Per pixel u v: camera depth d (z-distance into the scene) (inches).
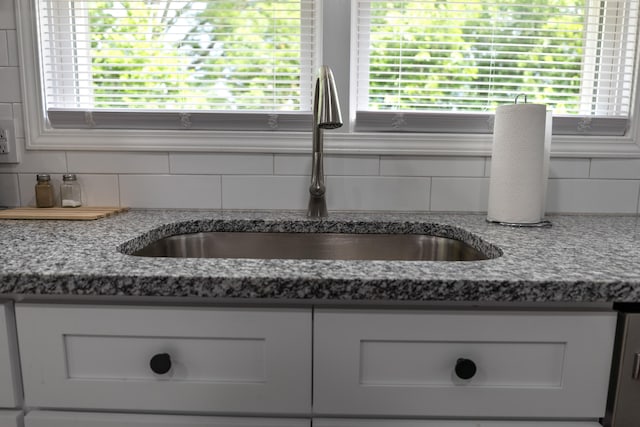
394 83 46.1
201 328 23.3
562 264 24.7
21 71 44.0
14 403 24.0
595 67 46.1
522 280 21.6
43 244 28.9
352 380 23.6
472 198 45.9
